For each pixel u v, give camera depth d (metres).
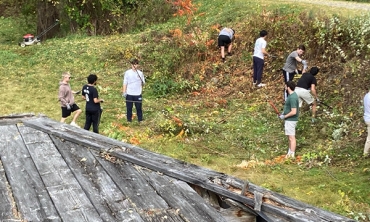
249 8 17.72
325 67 12.53
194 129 10.78
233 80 14.11
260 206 3.23
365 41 12.10
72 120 11.62
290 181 8.16
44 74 16.50
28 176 3.88
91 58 17.66
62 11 22.02
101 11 21.45
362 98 10.77
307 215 3.11
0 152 4.38
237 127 11.08
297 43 13.78
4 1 26.30
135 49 17.53
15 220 3.17
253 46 15.08
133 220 3.20
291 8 16.17
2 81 15.66
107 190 3.64
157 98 13.91
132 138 10.26
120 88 14.77
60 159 4.23
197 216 3.27
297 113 9.12
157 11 21.38
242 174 8.48
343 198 7.41
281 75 13.38
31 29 25.20
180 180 3.82
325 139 9.99
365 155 8.90
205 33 16.48
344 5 16.53
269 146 10.07
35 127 5.02
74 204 3.41
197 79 14.50
